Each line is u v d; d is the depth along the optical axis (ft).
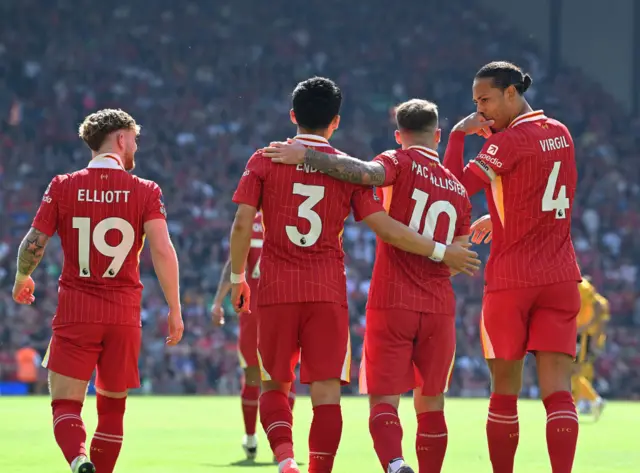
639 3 211.20
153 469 43.86
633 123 201.57
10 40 189.98
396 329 33.47
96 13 199.93
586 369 77.87
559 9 214.69
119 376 33.68
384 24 211.61
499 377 35.06
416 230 33.88
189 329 134.00
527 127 34.60
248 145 178.29
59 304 33.50
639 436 63.05
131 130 34.73
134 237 33.65
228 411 81.25
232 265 33.55
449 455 49.98
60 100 181.27
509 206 34.42
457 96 200.34
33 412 77.25
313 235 32.99
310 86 33.68
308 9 211.41
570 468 32.91
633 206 176.35
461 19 215.92
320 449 32.63
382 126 187.83
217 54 197.98
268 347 33.24
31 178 163.73
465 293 147.23
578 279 34.50
